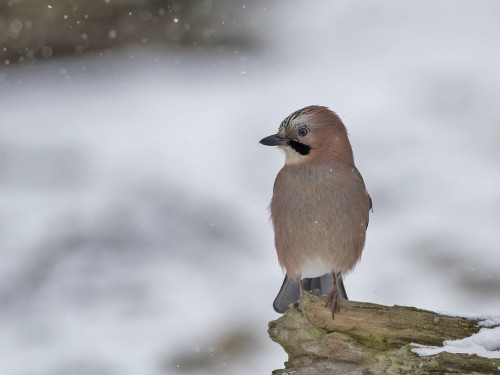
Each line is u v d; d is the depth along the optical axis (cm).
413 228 1214
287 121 779
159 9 1973
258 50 1933
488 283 1073
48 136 1598
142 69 1873
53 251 1233
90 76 1858
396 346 596
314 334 613
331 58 1864
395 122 1532
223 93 1731
